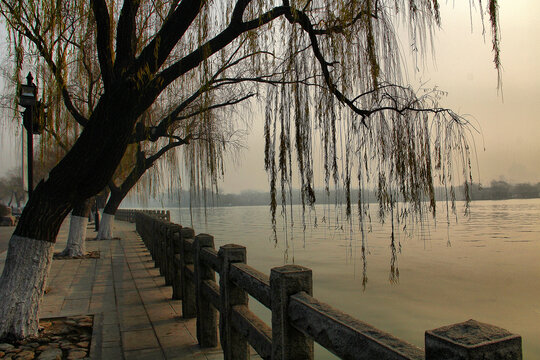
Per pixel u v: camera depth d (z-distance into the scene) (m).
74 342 4.06
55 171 4.04
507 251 13.67
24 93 5.02
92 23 5.28
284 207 3.54
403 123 3.43
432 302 7.25
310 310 1.68
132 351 3.79
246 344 2.93
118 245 13.38
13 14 4.05
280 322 1.92
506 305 7.08
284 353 1.88
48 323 4.61
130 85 3.76
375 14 3.35
